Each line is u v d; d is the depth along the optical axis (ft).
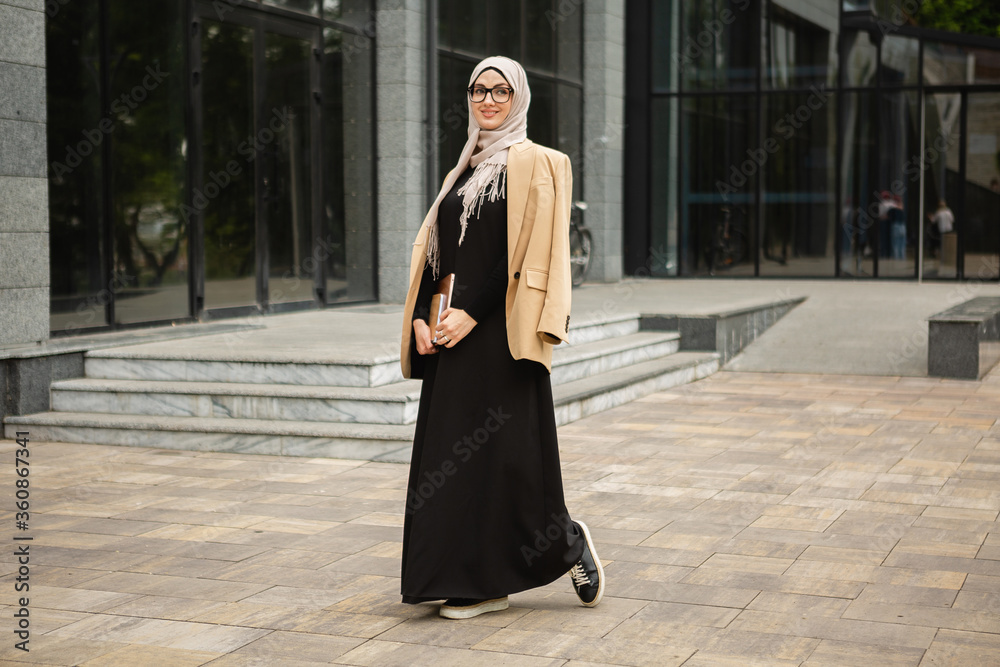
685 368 32.71
